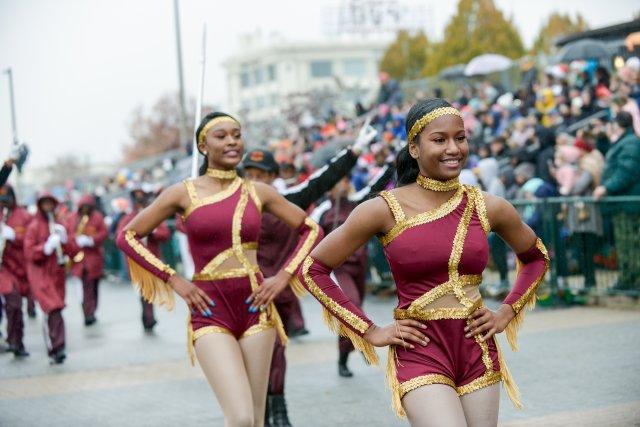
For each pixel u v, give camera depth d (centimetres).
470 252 562
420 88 3209
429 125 562
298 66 11025
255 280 759
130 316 2016
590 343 1227
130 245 767
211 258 757
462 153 563
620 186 1460
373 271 1975
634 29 2105
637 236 1440
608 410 904
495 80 2872
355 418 967
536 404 952
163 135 8581
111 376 1303
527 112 2219
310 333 1550
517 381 1055
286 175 1741
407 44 7369
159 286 779
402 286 573
